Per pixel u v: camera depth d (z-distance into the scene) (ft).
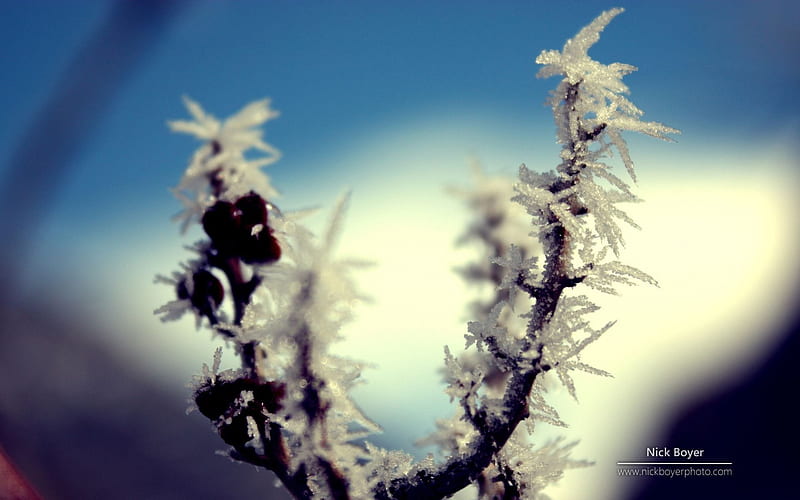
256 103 1.14
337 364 1.01
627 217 1.02
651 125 1.02
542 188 1.03
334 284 0.98
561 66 1.03
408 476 1.02
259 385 1.03
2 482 1.03
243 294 1.07
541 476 1.05
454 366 1.02
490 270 1.19
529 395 1.02
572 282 1.02
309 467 1.01
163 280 1.09
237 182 1.09
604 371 1.01
